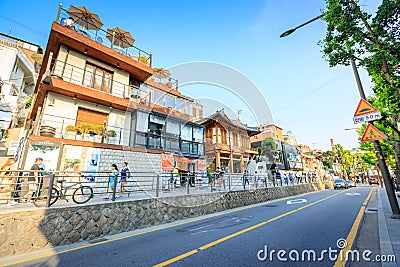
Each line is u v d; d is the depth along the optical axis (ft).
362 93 21.06
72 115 33.53
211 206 27.25
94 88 36.83
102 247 13.67
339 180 89.61
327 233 15.29
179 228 18.69
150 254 11.80
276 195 44.80
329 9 14.75
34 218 13.82
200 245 13.20
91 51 35.81
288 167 82.38
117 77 40.40
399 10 12.50
